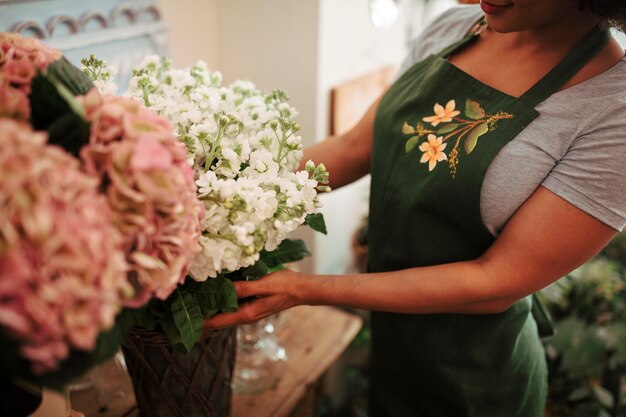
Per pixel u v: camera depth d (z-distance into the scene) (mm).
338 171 1174
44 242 433
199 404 914
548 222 831
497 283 865
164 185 523
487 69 966
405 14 2072
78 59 1208
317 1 1508
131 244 540
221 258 685
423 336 1105
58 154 473
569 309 1983
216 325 813
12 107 562
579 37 885
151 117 583
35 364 469
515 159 865
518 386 1140
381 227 1073
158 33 1419
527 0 775
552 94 866
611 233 823
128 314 625
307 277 890
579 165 817
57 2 1128
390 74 2051
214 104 837
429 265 1027
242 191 701
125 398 1111
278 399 1177
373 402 1319
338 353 1329
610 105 811
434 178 946
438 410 1161
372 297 890
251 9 1614
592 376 1909
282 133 833
